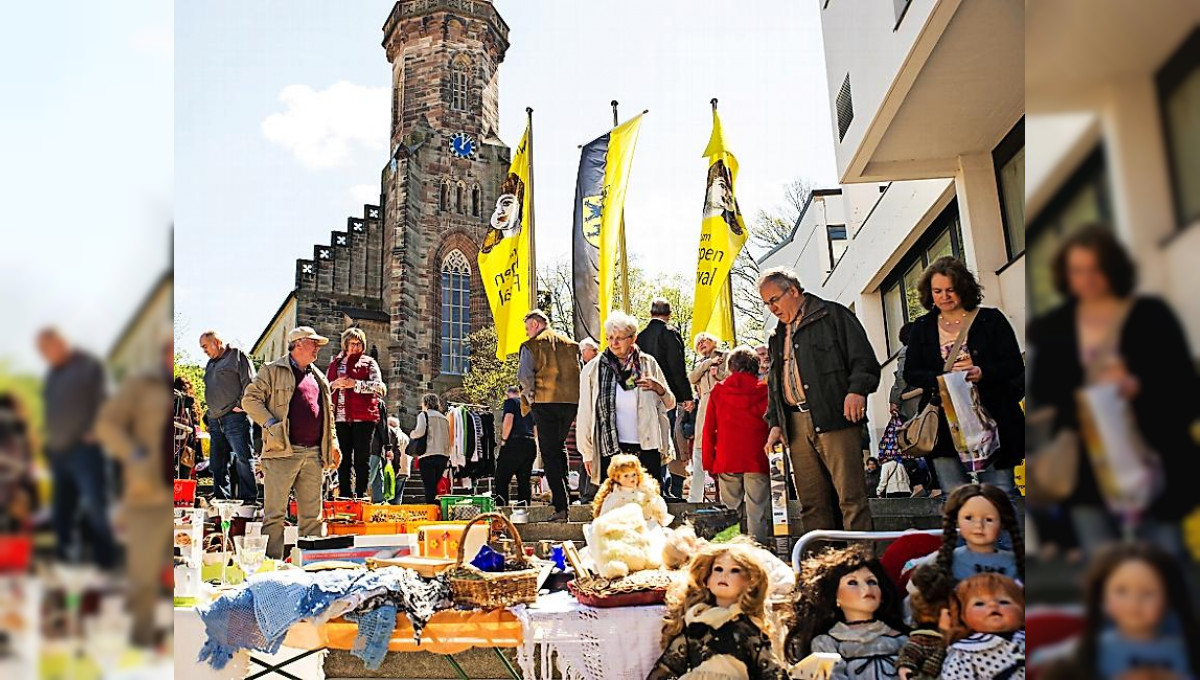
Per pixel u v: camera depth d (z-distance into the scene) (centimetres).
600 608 356
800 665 331
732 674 328
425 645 354
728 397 651
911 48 688
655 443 732
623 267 1585
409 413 4575
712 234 1239
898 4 736
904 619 352
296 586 357
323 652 451
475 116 5216
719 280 1223
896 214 1245
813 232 2016
